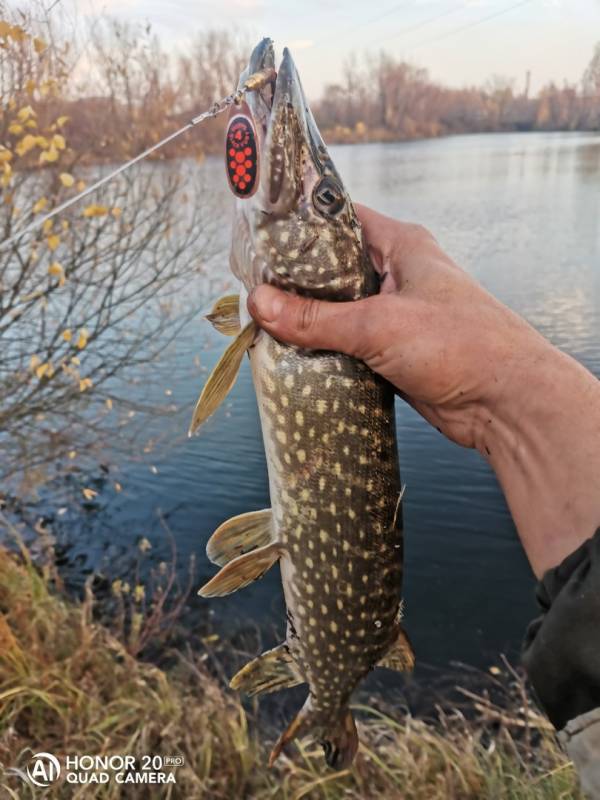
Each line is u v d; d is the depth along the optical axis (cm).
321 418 26
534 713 53
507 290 160
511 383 23
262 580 73
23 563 74
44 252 77
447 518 83
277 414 26
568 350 120
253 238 25
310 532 27
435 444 99
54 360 85
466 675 60
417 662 62
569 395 22
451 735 50
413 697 58
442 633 66
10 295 83
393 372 25
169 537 82
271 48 25
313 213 25
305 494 27
